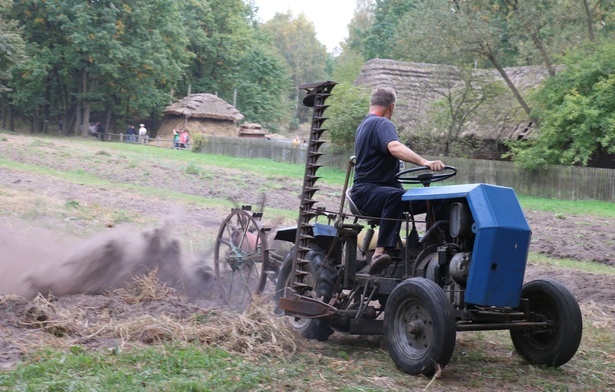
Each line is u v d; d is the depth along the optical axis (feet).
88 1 208.03
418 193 21.21
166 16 223.71
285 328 22.59
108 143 158.30
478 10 132.16
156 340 20.61
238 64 289.53
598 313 31.17
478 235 19.29
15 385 15.90
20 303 22.63
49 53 209.77
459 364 21.54
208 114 221.25
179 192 69.00
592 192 102.47
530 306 21.88
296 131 401.49
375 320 22.58
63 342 19.75
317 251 24.36
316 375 18.94
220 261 30.04
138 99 218.18
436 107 129.80
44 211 43.96
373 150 22.20
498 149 127.34
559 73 112.27
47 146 110.11
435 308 19.10
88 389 15.76
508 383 19.77
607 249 54.70
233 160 129.90
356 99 120.16
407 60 156.46
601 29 137.59
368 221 22.91
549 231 64.23
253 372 18.33
